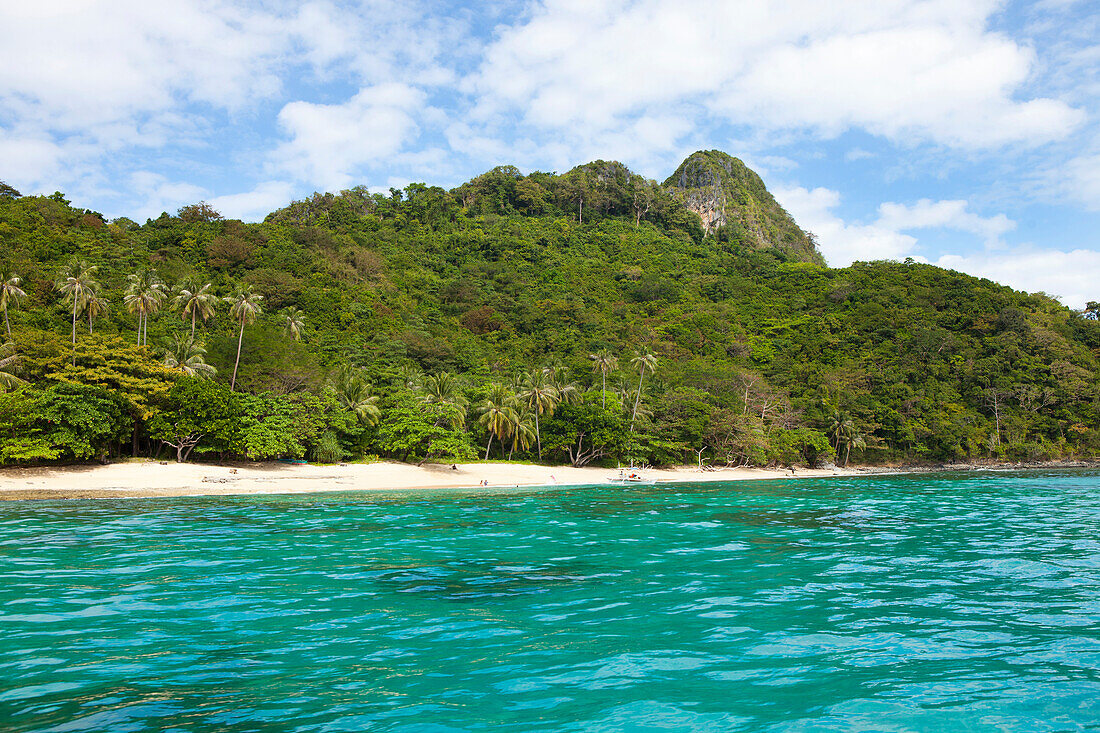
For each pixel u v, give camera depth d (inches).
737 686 398.3
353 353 3956.7
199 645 467.5
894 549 928.3
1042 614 573.3
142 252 4618.6
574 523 1224.2
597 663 437.7
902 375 4714.6
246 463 2378.2
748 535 1070.4
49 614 544.7
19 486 1704.0
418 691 384.2
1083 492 2082.9
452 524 1187.3
